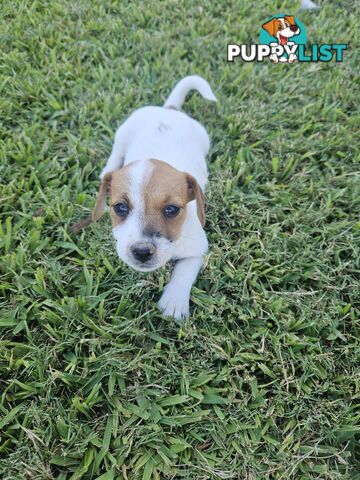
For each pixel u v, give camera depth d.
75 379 0.35
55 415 0.33
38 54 0.60
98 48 0.62
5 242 0.41
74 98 0.56
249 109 0.55
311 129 0.56
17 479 0.31
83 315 0.37
